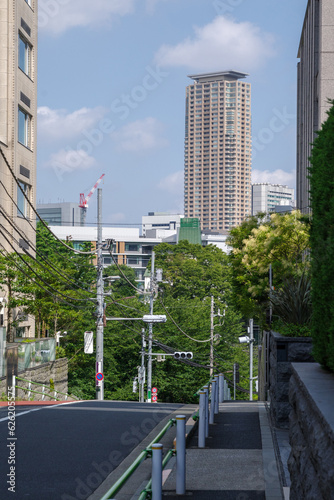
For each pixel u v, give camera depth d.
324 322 7.58
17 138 41.12
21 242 41.78
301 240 33.16
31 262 36.94
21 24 42.22
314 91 36.88
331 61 32.62
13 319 39.09
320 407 5.08
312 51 38.34
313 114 36.91
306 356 13.55
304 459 5.73
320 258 7.77
